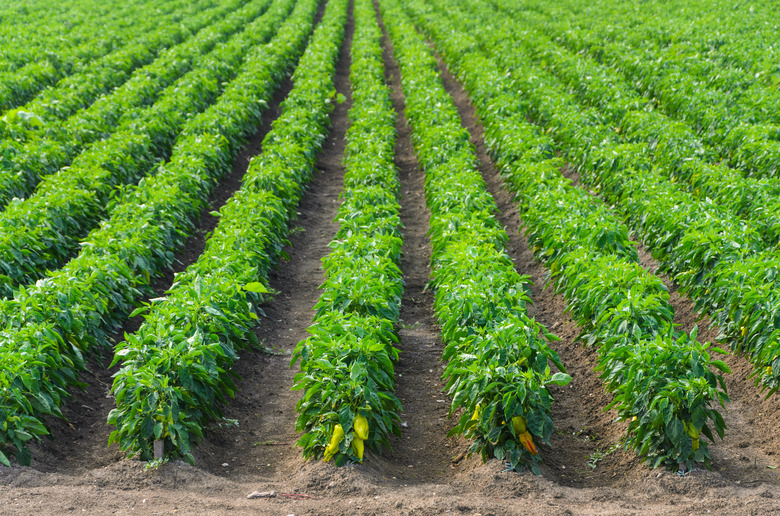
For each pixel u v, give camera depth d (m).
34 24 35.47
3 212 12.88
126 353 7.39
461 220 12.28
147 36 32.44
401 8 49.81
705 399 6.84
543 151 16.45
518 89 23.19
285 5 48.12
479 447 7.34
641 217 12.70
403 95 27.81
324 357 7.46
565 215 11.80
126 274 10.24
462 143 17.69
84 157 15.46
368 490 6.59
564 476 7.41
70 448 7.73
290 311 12.01
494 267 9.91
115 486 6.61
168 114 19.23
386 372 8.23
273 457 7.76
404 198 17.73
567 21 34.44
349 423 6.89
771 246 11.29
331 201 17.80
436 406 9.04
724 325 9.40
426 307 12.07
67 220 12.66
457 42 31.53
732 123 16.55
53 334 8.04
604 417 8.56
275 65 27.56
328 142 22.52
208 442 7.86
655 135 16.52
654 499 6.60
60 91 21.77
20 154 15.16
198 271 10.11
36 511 5.92
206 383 7.62
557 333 10.88
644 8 38.75
